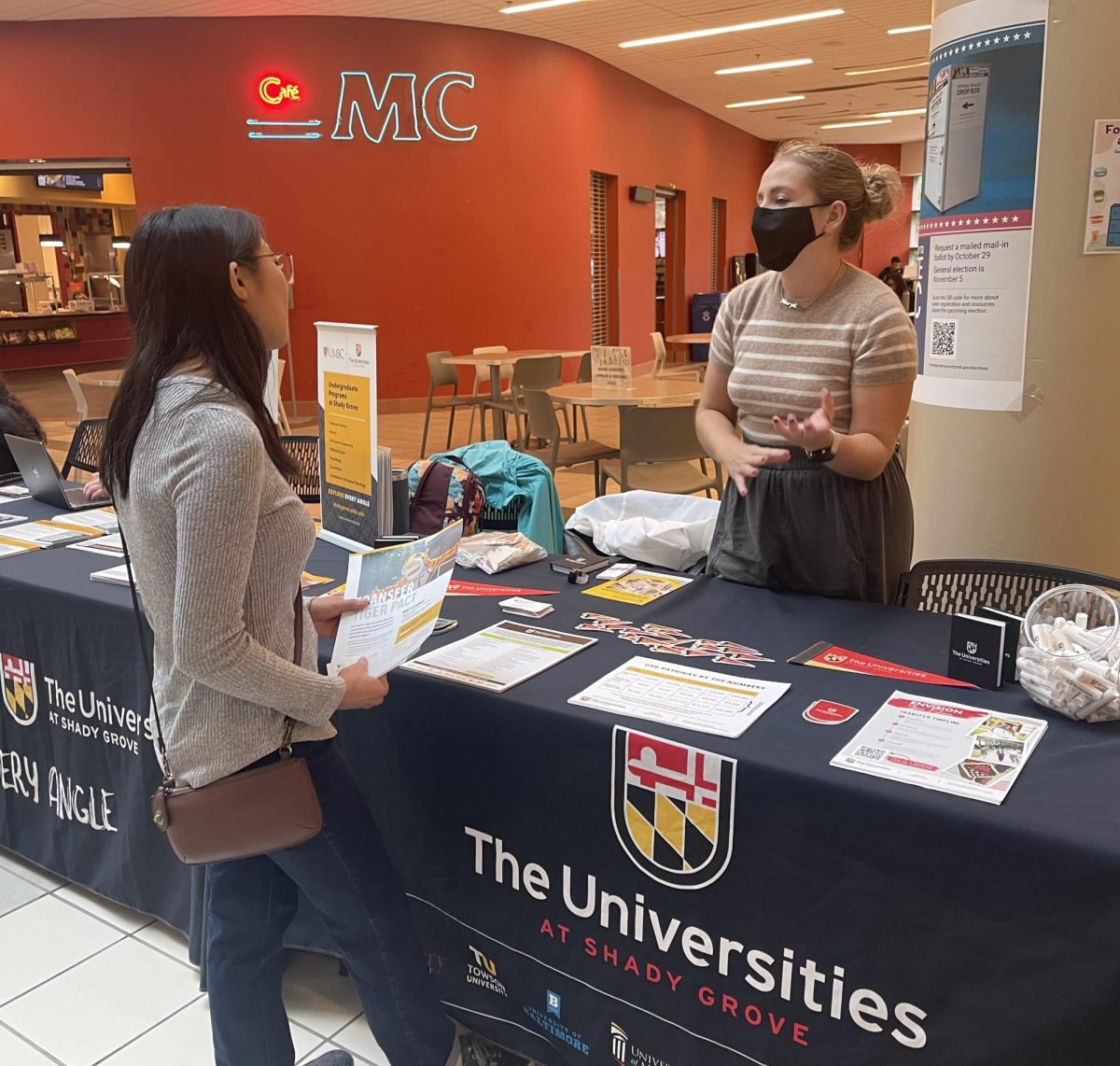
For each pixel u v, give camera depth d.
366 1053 1.72
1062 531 2.17
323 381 2.27
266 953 1.42
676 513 2.56
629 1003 1.40
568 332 10.70
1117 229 2.00
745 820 1.21
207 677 1.11
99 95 8.62
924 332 2.28
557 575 2.03
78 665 1.99
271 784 1.22
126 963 1.98
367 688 1.28
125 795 2.00
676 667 1.49
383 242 9.27
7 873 2.31
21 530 2.47
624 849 1.33
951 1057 1.12
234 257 1.15
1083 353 2.07
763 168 17.64
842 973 1.18
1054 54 1.94
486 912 1.53
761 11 8.77
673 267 14.22
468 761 1.47
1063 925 1.01
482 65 9.29
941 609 1.79
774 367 1.80
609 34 9.58
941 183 2.14
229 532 1.08
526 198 9.91
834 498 1.77
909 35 9.76
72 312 12.02
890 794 1.09
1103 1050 1.01
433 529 2.47
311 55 8.69
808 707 1.33
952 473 2.26
